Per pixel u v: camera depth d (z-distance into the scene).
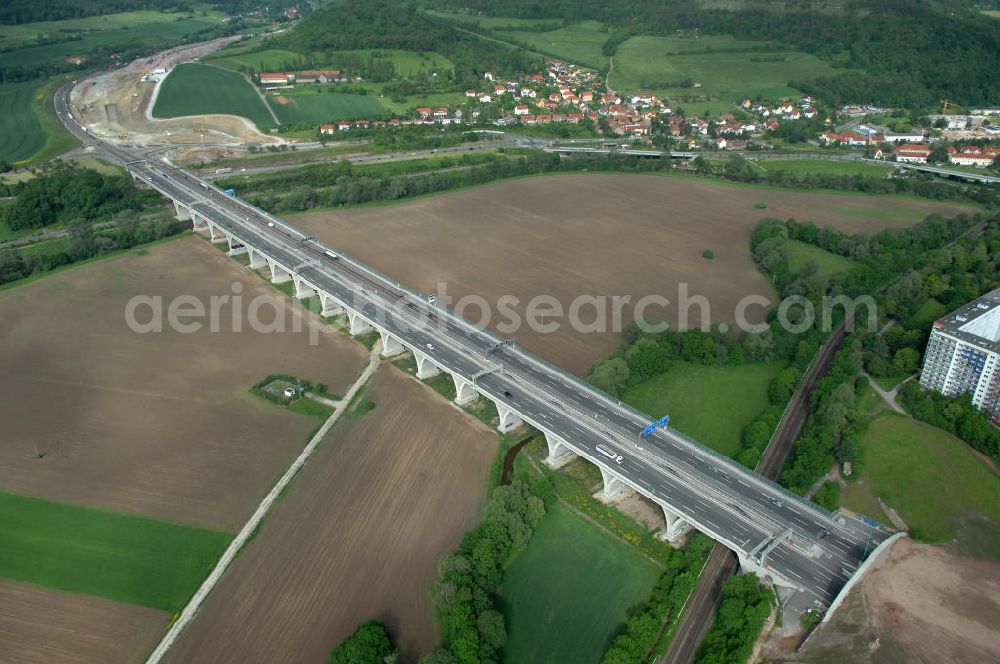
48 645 183.50
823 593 190.38
